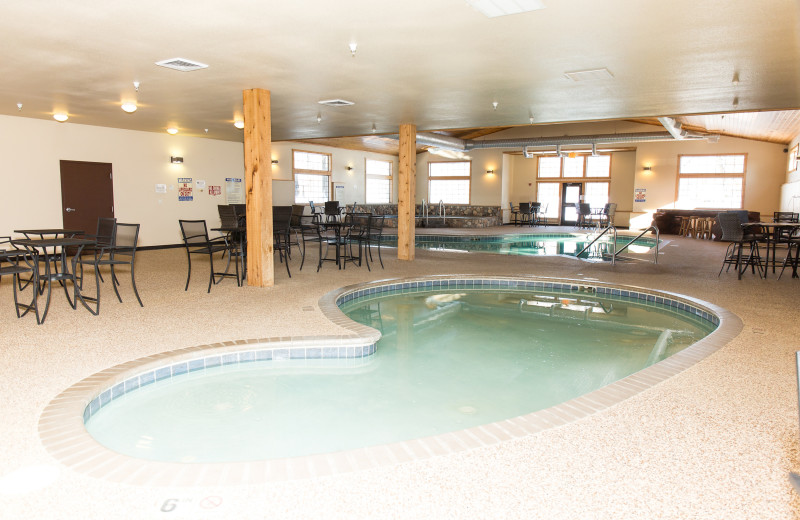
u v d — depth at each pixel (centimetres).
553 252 1155
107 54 479
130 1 351
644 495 190
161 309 502
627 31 414
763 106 733
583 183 2000
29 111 800
